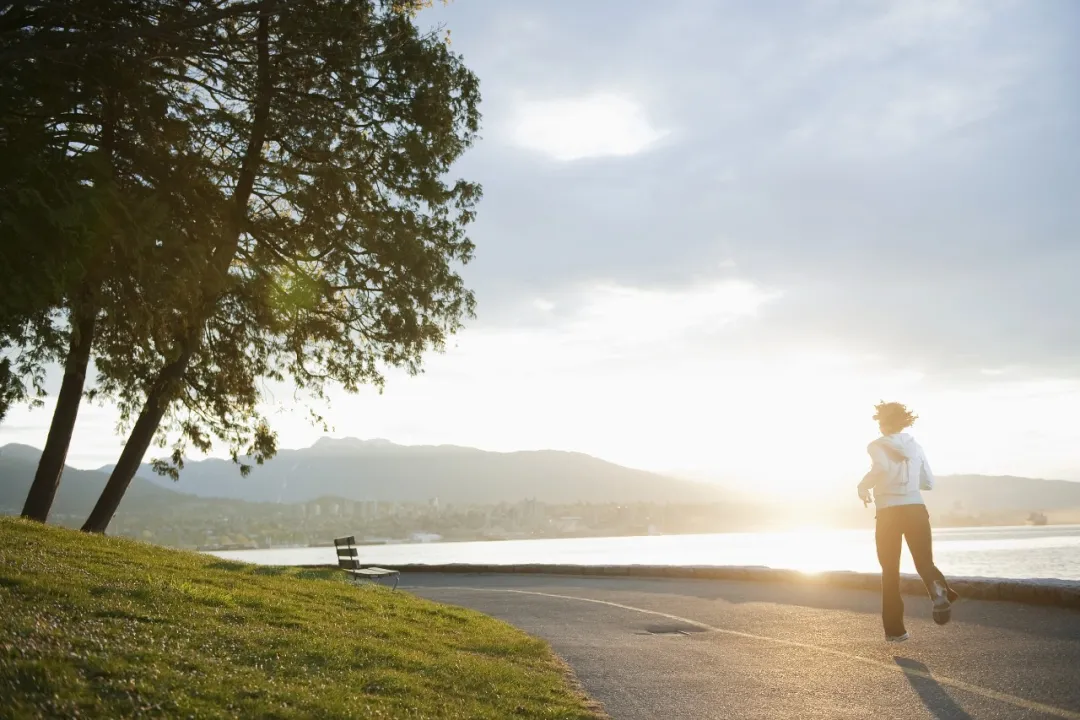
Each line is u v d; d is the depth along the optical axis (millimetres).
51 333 17500
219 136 19922
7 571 9422
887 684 7645
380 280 21500
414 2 22219
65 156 13945
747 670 8656
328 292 22719
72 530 16078
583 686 8336
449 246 22312
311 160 20562
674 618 12906
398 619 11766
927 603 12023
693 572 19281
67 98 15547
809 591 14930
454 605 16250
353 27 18156
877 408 9906
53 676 5957
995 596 11680
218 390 23344
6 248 11570
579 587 19141
